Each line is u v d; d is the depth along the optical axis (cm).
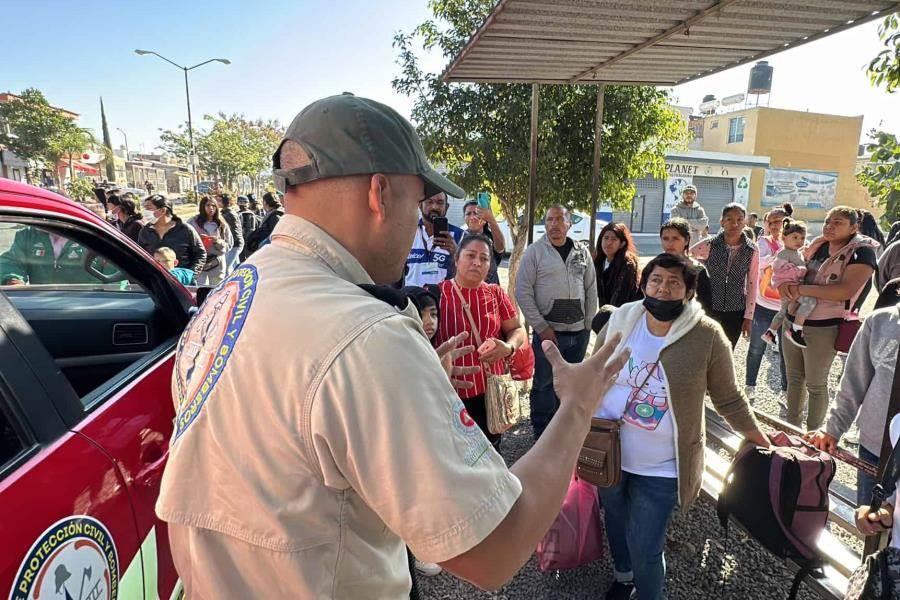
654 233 2355
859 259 340
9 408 103
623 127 585
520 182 605
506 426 272
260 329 71
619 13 294
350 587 73
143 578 126
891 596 149
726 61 379
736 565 256
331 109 80
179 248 581
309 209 82
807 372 368
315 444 66
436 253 382
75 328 186
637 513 207
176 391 85
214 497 72
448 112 605
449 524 64
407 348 69
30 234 197
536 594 244
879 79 344
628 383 210
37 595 90
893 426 169
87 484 109
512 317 294
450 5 604
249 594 71
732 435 306
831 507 246
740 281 424
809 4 277
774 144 2961
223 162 3888
